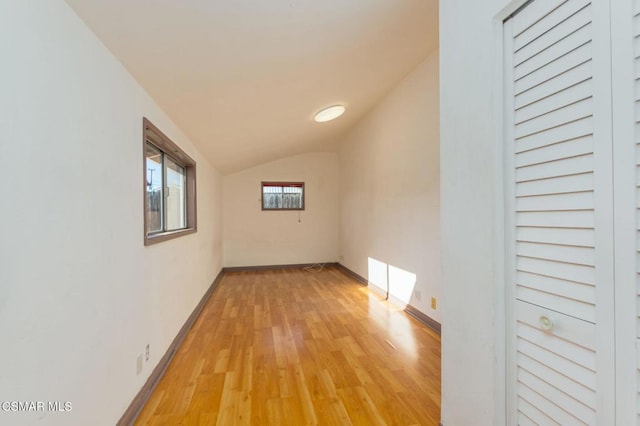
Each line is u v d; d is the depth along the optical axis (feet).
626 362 2.28
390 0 5.49
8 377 2.69
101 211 4.29
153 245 6.37
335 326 9.48
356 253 16.40
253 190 19.66
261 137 12.68
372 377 6.42
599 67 2.43
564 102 2.73
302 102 9.71
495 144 3.42
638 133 2.20
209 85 6.66
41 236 3.10
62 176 3.44
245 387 6.07
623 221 2.30
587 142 2.55
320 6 5.01
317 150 19.98
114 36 4.30
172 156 9.09
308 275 17.95
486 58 3.54
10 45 2.72
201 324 9.81
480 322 3.71
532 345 3.12
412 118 10.04
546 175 2.92
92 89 4.09
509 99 3.33
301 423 5.00
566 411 2.76
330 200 20.45
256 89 7.63
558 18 2.76
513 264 3.32
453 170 4.23
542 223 2.99
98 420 4.13
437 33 7.42
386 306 11.57
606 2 2.38
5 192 2.67
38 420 3.03
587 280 2.57
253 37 5.36
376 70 9.02
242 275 18.03
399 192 11.13
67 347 3.50
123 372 4.89
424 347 7.89
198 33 4.82
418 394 5.80
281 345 8.11
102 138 4.34
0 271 2.62
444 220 4.43
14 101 2.77
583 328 2.60
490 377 3.54
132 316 5.29
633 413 2.24
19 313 2.81
